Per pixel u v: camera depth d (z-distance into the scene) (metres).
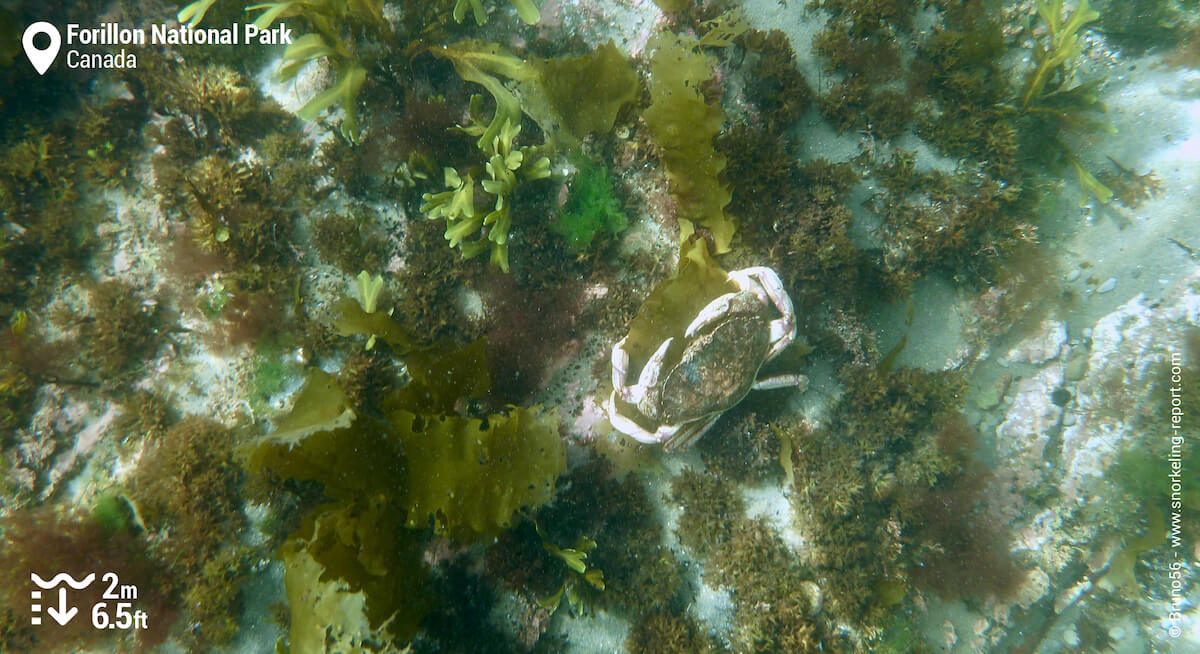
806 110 0.59
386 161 0.57
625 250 0.58
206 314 0.56
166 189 0.57
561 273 0.57
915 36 0.59
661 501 0.57
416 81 0.58
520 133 0.57
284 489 0.54
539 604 0.55
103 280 0.57
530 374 0.56
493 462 0.49
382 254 0.57
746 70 0.58
